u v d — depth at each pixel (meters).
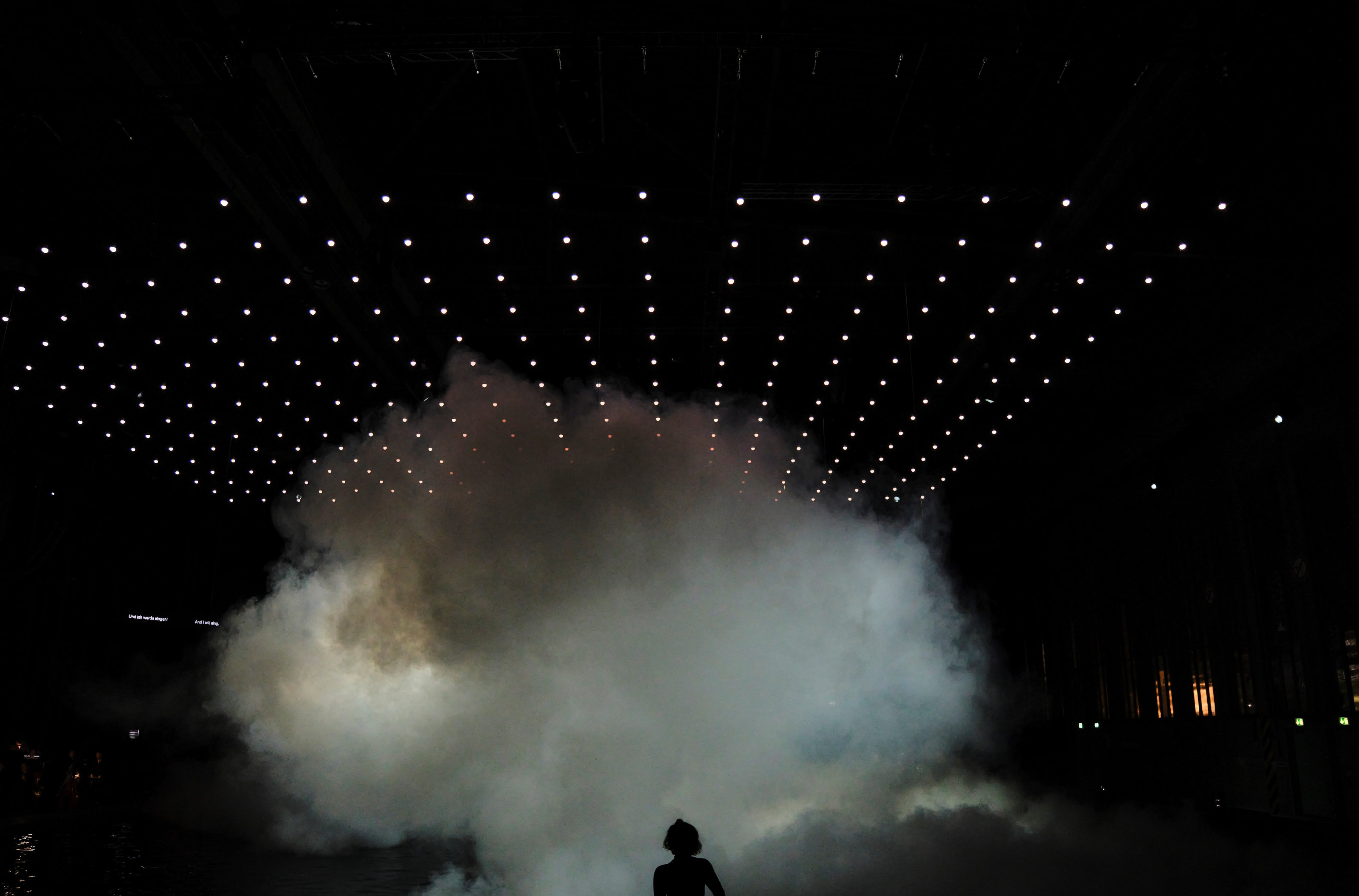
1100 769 22.95
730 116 10.19
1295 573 15.52
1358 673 14.12
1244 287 14.65
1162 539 20.06
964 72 10.50
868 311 16.47
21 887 9.73
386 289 13.57
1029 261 13.82
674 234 14.12
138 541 23.34
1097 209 12.01
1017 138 11.68
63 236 13.14
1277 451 15.89
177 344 16.94
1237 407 16.50
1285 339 15.00
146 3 8.45
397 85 11.03
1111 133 10.80
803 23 8.66
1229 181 12.02
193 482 22.92
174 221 13.11
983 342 16.95
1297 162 11.52
